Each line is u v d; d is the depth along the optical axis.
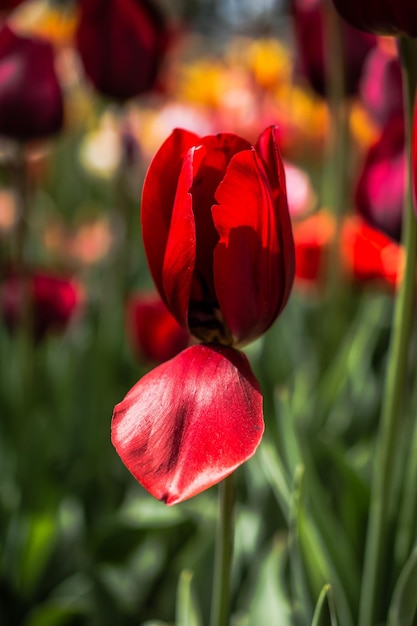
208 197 0.54
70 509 0.97
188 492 0.48
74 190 2.08
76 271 1.56
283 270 0.53
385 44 1.04
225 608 0.57
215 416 0.50
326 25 0.95
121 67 0.92
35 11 1.48
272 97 1.71
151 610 0.83
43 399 1.17
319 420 0.93
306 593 0.65
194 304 0.54
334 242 0.98
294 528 0.64
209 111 1.78
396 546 0.70
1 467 1.06
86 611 0.81
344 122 0.98
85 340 1.12
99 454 0.98
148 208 0.54
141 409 0.51
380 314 1.11
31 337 0.99
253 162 0.52
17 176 0.92
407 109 0.58
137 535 0.84
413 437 0.71
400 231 0.76
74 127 1.66
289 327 1.16
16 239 0.95
